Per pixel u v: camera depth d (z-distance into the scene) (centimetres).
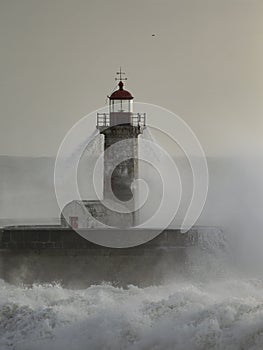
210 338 4822
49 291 6612
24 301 6125
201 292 6309
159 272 7850
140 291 6675
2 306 5797
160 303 5559
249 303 5297
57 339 5206
